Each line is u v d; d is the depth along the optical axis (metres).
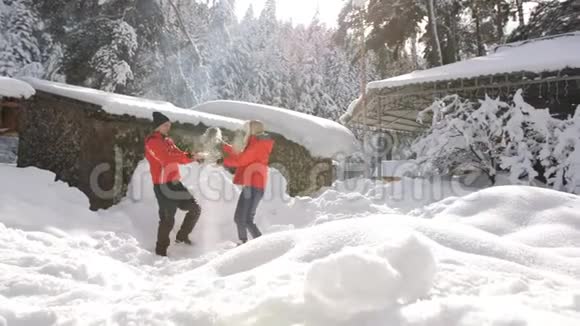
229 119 7.13
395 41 18.91
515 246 2.86
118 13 17.92
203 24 26.25
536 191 4.37
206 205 5.79
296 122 8.29
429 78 10.50
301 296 1.76
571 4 15.37
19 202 4.80
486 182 8.18
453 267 2.26
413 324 1.51
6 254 3.20
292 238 2.99
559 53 10.16
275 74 33.00
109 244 4.52
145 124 6.14
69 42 16.97
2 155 12.63
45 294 2.44
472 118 8.22
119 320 1.84
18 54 18.73
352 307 1.61
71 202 5.36
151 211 5.67
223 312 1.80
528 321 1.45
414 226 2.97
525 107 7.77
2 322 1.82
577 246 3.38
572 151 7.45
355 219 3.11
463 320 1.49
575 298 1.77
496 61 10.56
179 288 2.37
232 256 2.96
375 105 13.59
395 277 1.69
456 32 22.03
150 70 18.36
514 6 21.64
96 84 16.83
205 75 21.03
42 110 6.53
